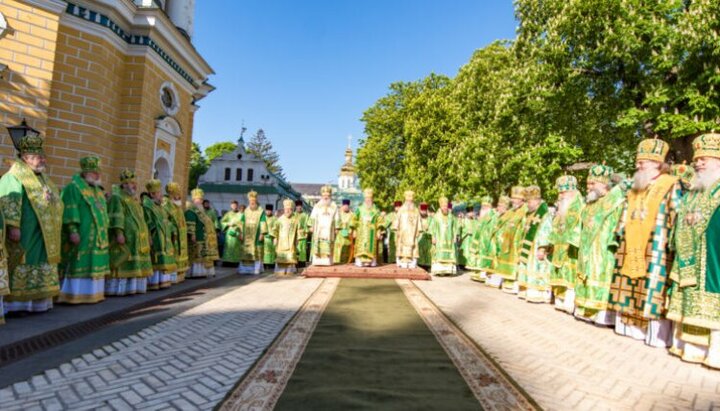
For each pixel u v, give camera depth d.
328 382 3.59
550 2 14.59
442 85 32.59
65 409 3.04
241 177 47.25
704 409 3.41
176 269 9.56
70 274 6.93
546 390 3.63
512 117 16.55
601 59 14.18
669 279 5.43
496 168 18.23
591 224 6.75
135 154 13.93
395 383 3.61
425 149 27.33
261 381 3.58
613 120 15.91
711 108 12.21
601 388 3.80
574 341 5.54
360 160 34.69
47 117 11.77
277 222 12.41
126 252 7.90
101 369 3.88
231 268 14.55
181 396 3.27
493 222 11.30
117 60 13.75
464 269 16.91
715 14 11.48
